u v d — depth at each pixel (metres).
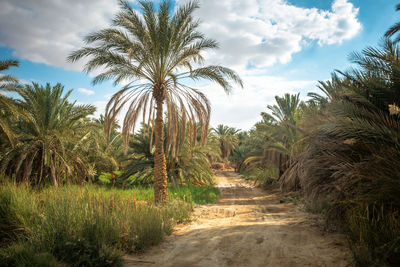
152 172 18.94
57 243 3.91
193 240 4.93
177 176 19.38
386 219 3.71
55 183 11.23
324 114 5.89
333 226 5.12
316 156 5.43
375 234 3.55
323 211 6.28
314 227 5.37
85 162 15.16
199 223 7.01
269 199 13.30
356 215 4.19
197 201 11.68
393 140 4.18
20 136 12.97
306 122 6.27
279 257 3.76
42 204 5.52
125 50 10.58
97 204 5.35
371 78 5.13
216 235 5.20
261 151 19.23
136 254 4.16
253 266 3.49
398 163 3.89
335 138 5.39
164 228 5.59
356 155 4.97
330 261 3.41
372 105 4.92
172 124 10.66
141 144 19.25
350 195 4.54
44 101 13.50
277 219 6.88
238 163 46.41
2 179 6.27
